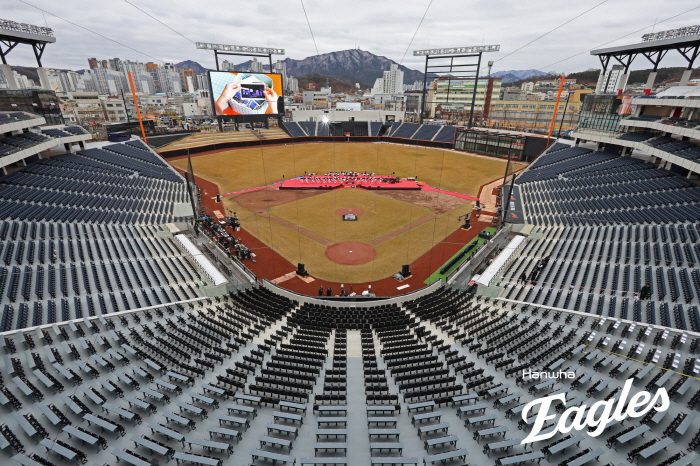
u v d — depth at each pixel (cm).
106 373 1638
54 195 3869
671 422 1334
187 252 3359
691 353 1752
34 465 1125
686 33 4259
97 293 2448
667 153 3881
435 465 1229
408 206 5141
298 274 3262
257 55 9731
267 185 6203
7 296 2247
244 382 1678
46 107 5091
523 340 2006
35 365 1608
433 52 9725
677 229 2978
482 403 1541
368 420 1398
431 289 2919
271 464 1234
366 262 3497
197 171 6944
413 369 1794
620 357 1766
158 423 1393
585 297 2444
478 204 4875
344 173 6875
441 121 12425
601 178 4628
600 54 5462
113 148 6159
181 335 2039
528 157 7838
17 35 4459
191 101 17812
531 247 3412
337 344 2055
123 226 3700
